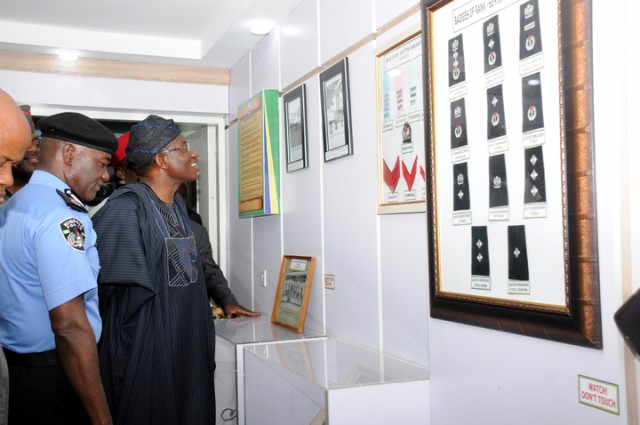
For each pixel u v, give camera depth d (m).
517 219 1.39
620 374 1.15
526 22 1.35
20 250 1.45
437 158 1.68
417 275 1.89
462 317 1.58
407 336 1.95
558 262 1.27
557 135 1.27
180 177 2.09
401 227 1.97
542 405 1.34
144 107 3.79
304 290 2.65
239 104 3.73
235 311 3.13
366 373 1.78
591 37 1.18
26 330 1.48
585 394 1.22
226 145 4.07
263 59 3.27
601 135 1.17
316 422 1.65
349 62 2.31
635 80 1.11
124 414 1.80
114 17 3.26
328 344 2.32
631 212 1.13
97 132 1.67
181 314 1.95
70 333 1.45
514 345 1.42
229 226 3.98
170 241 1.95
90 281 1.50
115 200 1.89
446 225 1.65
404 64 1.92
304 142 2.71
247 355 2.24
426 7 1.70
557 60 1.27
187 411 1.96
